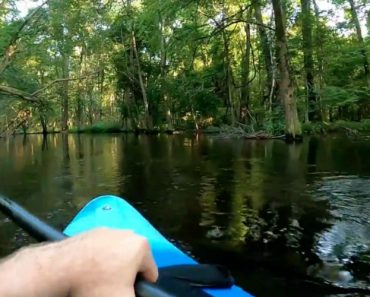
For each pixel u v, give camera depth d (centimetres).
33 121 3372
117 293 50
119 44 3644
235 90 2994
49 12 1850
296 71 2442
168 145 1942
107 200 407
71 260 49
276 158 1265
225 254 456
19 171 1152
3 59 1803
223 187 829
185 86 3133
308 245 480
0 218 604
